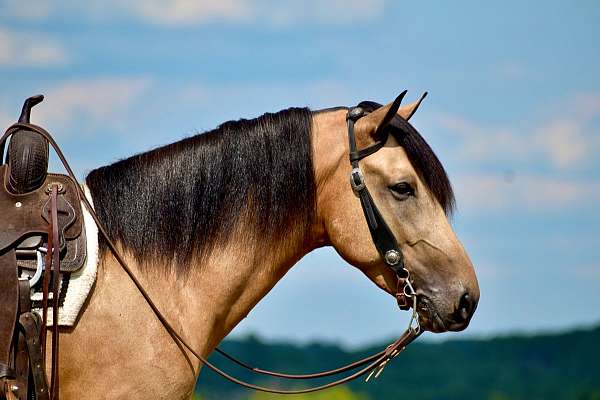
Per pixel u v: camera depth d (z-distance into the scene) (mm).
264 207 9383
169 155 9359
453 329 9422
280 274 9680
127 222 9039
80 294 8516
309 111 9719
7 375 8273
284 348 123125
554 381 109875
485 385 109438
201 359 8984
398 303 9555
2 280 8375
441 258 9398
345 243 9539
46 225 8578
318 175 9539
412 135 9516
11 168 8703
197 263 9180
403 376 113500
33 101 9172
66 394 8555
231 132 9484
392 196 9406
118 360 8617
